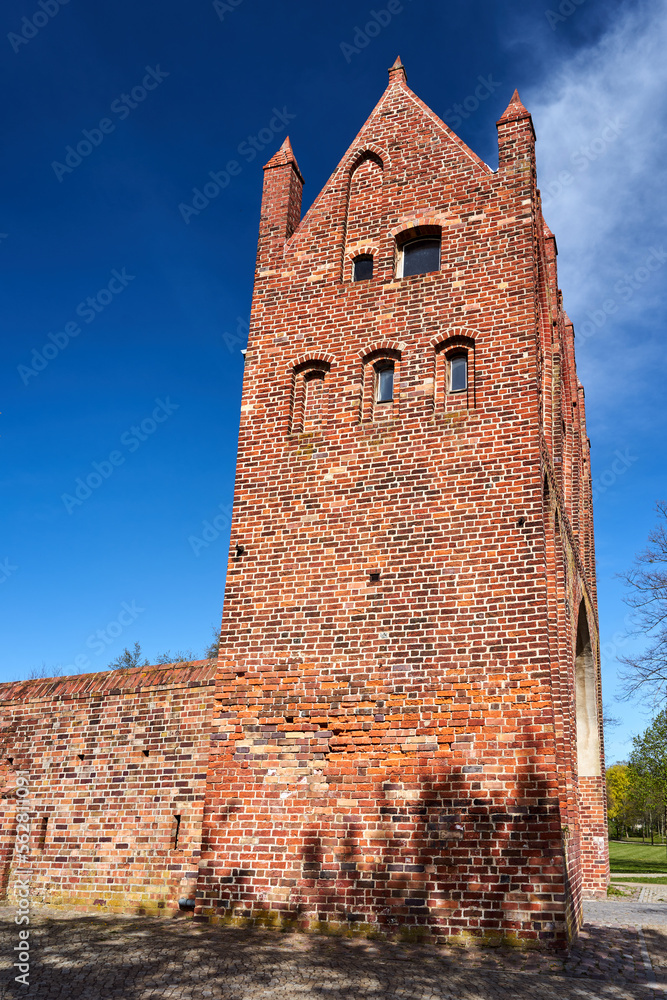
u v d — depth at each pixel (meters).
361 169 16.72
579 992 8.77
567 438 20.05
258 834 12.72
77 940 11.16
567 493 19.36
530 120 15.17
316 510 14.35
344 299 15.66
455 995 8.55
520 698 11.80
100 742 15.64
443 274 14.88
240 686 13.76
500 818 11.32
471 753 11.80
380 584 13.37
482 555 12.80
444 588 12.88
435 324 14.62
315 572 13.94
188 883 13.60
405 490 13.76
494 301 14.25
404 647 12.82
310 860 12.23
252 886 12.45
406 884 11.53
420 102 16.69
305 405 15.57
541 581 12.27
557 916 10.61
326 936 11.52
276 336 16.06
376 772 12.31
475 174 15.30
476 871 11.21
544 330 15.74
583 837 21.02
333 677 13.15
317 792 12.59
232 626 14.19
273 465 15.05
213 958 9.99
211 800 13.23
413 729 12.30
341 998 8.38
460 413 13.80
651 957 10.69
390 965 9.79
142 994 8.41
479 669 12.20
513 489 12.97
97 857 14.77
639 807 52.88
